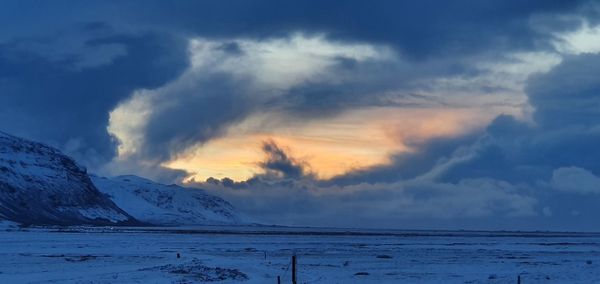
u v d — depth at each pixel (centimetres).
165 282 7106
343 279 8006
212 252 13600
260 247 16375
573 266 10150
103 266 9100
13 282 6894
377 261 11425
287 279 7812
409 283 7562
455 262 11275
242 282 7362
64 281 6994
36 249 13138
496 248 17388
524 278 7944
